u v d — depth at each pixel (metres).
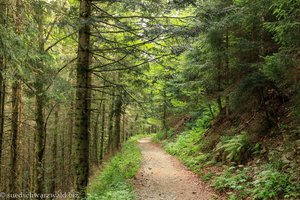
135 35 8.86
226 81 14.29
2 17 6.96
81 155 8.62
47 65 10.44
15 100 11.60
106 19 9.17
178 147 21.55
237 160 11.23
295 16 6.45
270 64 7.07
